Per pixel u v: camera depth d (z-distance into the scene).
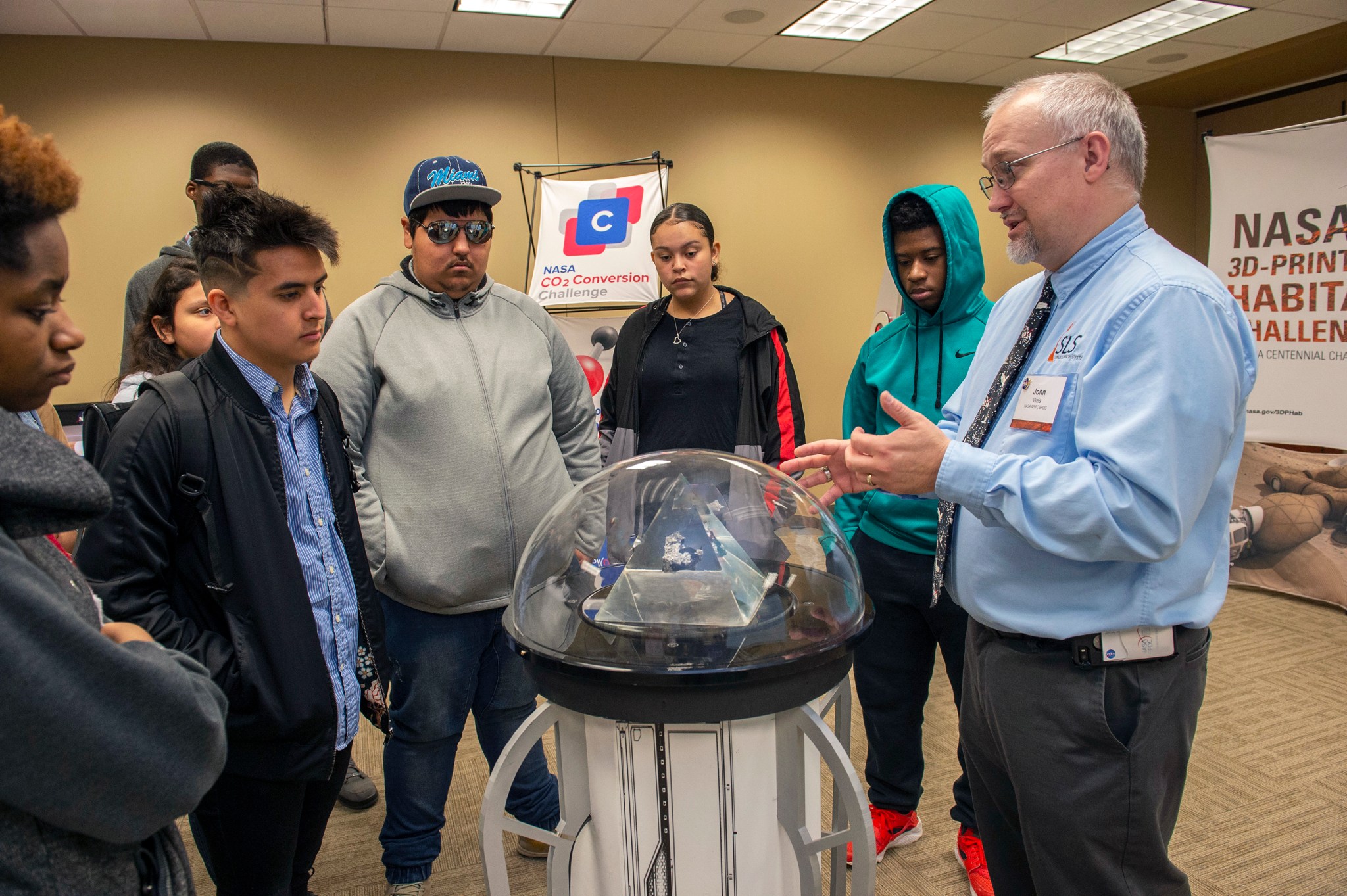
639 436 2.32
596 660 0.89
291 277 1.11
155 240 4.20
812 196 5.47
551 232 4.49
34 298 0.58
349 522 1.30
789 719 0.99
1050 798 1.10
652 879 1.01
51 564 0.62
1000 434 1.19
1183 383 0.95
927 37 4.72
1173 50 5.13
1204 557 1.06
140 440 1.05
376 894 1.81
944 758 2.39
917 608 1.82
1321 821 2.04
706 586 0.98
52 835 0.57
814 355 5.61
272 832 1.17
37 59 3.99
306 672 1.12
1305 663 3.04
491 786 0.99
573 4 4.02
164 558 1.07
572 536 1.10
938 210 1.72
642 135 5.05
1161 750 1.06
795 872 1.04
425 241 1.60
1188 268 1.01
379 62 4.50
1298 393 3.65
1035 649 1.10
